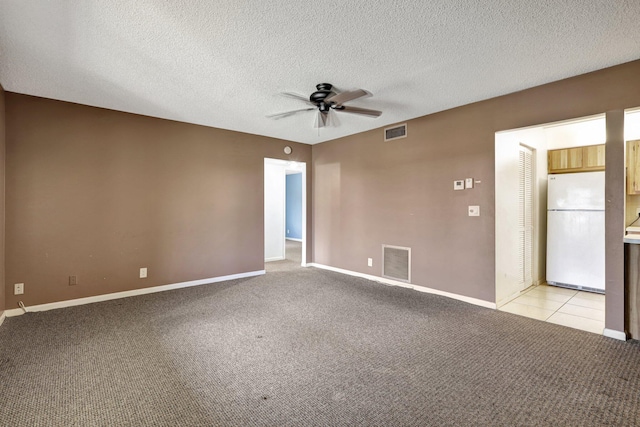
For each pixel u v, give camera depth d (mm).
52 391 1903
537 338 2684
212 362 2270
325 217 5648
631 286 2658
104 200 3736
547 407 1769
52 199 3420
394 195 4449
